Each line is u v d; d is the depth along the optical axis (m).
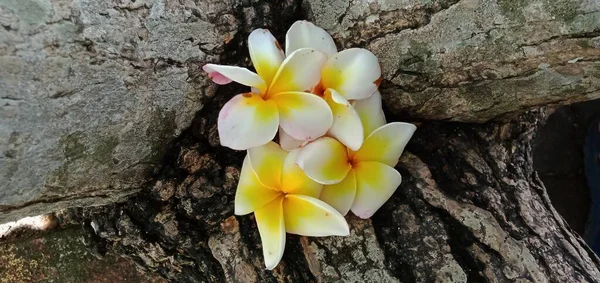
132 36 0.22
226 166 0.26
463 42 0.24
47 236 0.43
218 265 0.28
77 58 0.20
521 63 0.23
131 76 0.22
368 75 0.24
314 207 0.24
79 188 0.23
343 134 0.23
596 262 0.30
